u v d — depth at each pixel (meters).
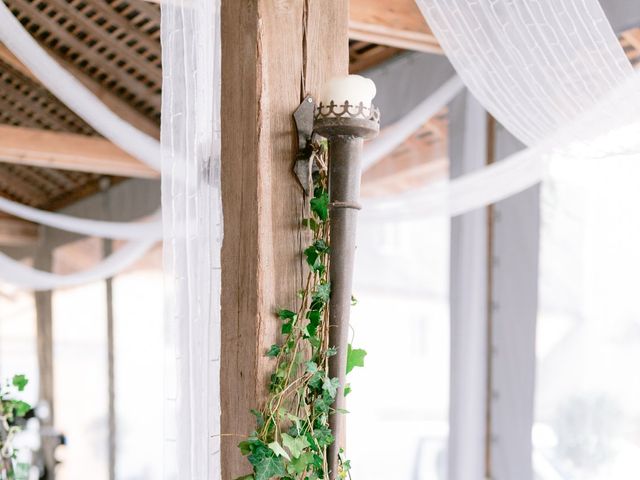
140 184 5.68
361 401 3.98
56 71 2.67
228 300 1.33
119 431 6.03
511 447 3.13
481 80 1.83
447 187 2.98
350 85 1.25
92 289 6.50
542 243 3.05
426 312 3.71
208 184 1.31
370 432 3.94
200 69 1.32
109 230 4.56
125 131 3.03
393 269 3.85
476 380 3.22
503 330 3.18
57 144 4.69
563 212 2.97
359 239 3.99
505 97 1.84
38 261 7.22
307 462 1.24
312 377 1.27
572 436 2.94
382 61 3.62
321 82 1.35
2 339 7.61
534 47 1.74
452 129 3.35
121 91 4.82
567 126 1.84
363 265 3.97
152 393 5.75
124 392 6.00
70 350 6.77
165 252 1.32
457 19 1.76
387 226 3.87
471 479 3.18
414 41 2.81
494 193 2.84
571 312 2.95
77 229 4.48
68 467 6.68
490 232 3.26
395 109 3.56
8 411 2.24
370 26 2.64
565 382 2.96
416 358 3.76
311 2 1.34
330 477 1.29
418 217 3.07
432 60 3.36
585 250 2.89
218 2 1.34
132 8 4.00
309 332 1.27
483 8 1.74
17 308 7.55
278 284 1.30
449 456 3.28
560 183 2.98
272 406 1.27
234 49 1.32
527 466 3.07
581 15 1.72
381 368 3.90
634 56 2.63
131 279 5.97
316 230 1.31
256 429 1.25
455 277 3.31
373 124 1.26
